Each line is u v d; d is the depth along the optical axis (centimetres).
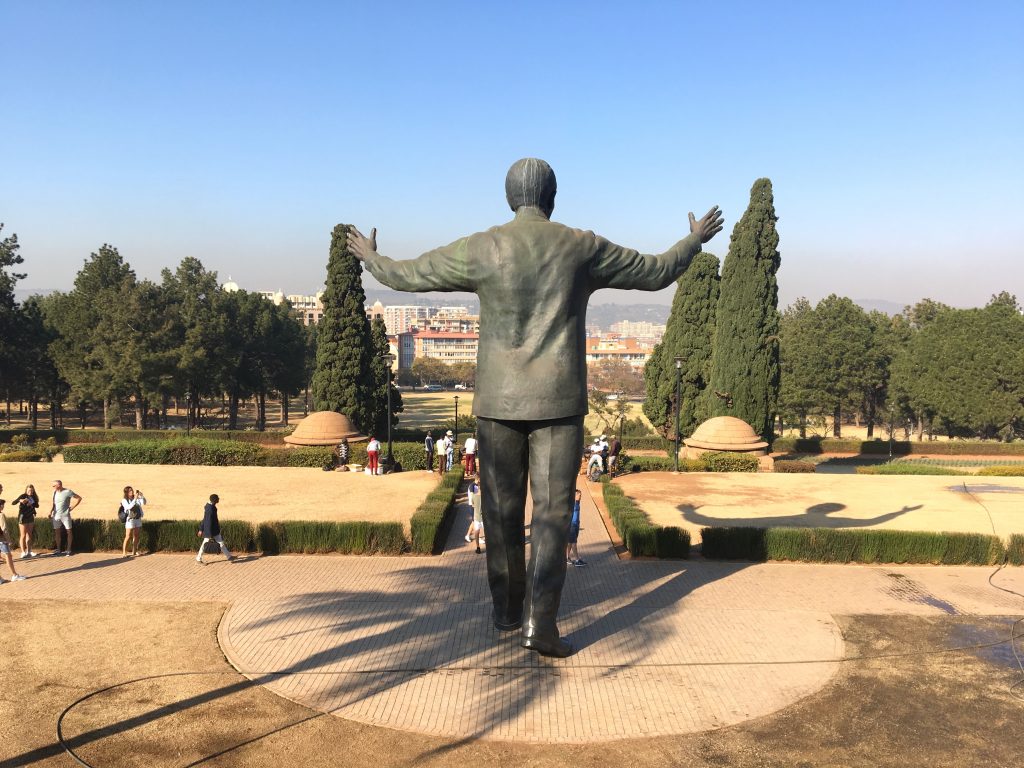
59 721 1002
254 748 941
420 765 909
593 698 1084
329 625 1355
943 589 1623
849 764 927
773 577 1702
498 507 1227
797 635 1335
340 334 4194
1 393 6481
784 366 7425
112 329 5528
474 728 996
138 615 1405
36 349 5981
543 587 1166
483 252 1162
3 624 1354
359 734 977
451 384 17962
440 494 2339
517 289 1145
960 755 948
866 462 4966
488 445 1205
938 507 2527
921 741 982
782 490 2855
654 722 1020
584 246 1177
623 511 2131
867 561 1838
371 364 4350
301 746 947
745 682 1145
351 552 1877
